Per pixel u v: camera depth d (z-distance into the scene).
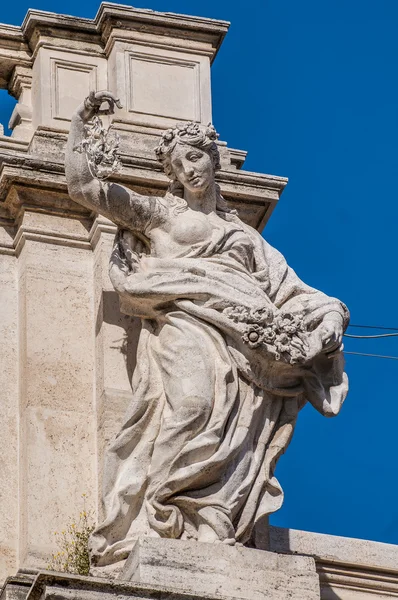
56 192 25.95
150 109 26.84
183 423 23.30
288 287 24.59
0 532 24.41
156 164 26.16
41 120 26.45
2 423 24.97
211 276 24.08
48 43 27.02
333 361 24.19
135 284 24.11
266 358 23.67
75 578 21.30
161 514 23.20
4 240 26.03
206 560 22.39
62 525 24.30
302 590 22.41
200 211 24.88
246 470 23.50
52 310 25.45
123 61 27.00
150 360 24.05
